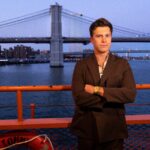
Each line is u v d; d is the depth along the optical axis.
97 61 3.04
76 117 3.10
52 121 3.98
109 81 2.97
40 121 3.99
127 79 2.98
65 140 4.29
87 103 2.95
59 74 112.12
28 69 168.62
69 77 94.81
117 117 2.99
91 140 3.03
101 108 2.93
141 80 80.38
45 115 29.80
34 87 3.80
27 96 46.41
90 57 3.09
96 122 2.95
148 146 4.30
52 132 4.28
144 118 4.02
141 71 135.88
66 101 41.22
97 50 3.01
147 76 96.56
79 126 3.05
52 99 43.22
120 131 3.00
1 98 45.91
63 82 78.12
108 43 2.99
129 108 33.97
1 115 31.02
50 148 3.80
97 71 3.00
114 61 3.01
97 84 2.99
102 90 2.88
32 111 5.16
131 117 4.08
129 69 3.03
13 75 110.62
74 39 129.38
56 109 32.00
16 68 188.62
